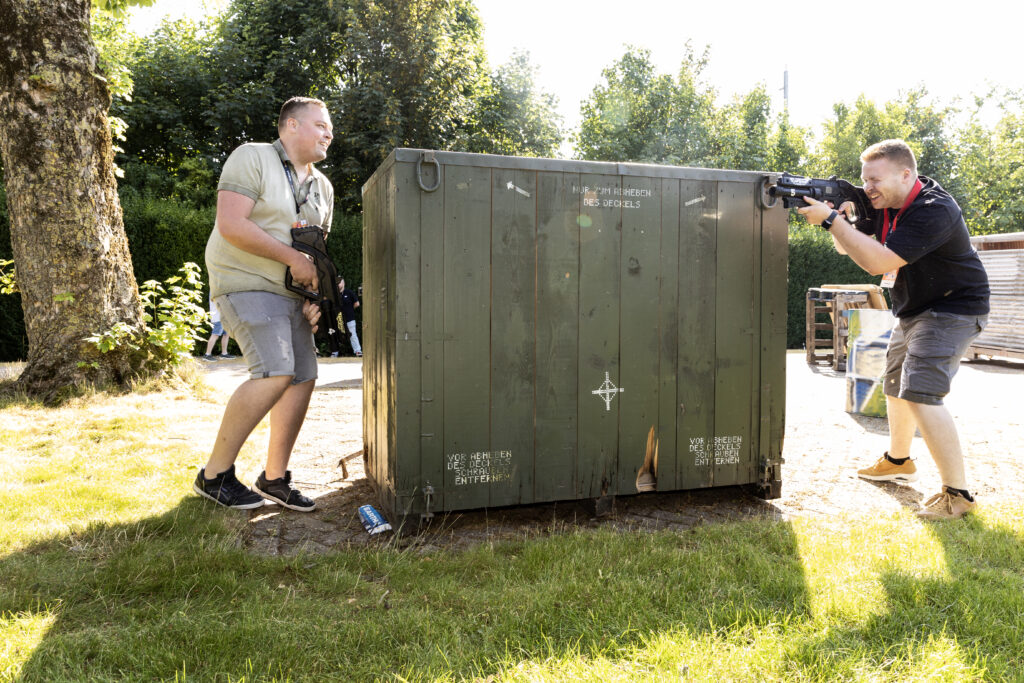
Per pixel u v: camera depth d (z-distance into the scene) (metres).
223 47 17.36
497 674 1.81
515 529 3.18
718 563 2.58
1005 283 10.82
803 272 17.31
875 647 1.96
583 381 3.21
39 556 2.54
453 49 17.47
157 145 17.84
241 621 2.09
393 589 2.41
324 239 3.41
